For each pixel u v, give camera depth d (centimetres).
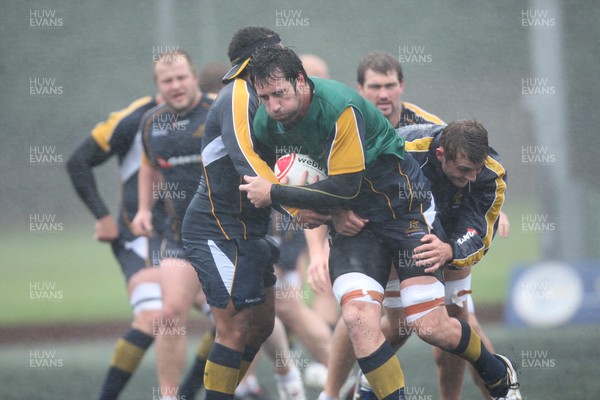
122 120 1895
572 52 3456
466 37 3556
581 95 3425
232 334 1421
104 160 1925
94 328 2864
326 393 1587
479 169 1391
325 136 1299
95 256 3919
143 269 1811
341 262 1382
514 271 2602
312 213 1388
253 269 1429
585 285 2580
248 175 1330
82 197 1909
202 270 1424
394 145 1355
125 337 1698
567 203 3303
